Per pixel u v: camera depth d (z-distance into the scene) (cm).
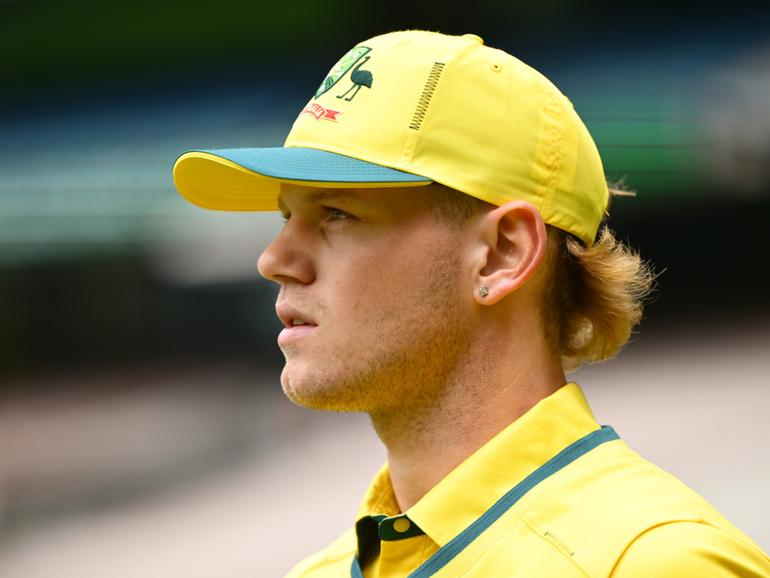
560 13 3616
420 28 3838
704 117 3531
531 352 654
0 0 4209
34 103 4347
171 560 2855
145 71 4288
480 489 617
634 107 3550
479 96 646
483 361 642
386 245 630
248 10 4069
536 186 650
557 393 644
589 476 609
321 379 634
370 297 629
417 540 631
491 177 637
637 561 555
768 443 2730
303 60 4144
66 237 4375
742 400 3062
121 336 4425
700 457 2711
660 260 3703
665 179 3569
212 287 4372
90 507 3344
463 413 640
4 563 2994
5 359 4391
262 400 3972
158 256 4394
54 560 2983
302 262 645
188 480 3472
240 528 2975
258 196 744
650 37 3572
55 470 3603
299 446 3541
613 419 3031
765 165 3534
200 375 4241
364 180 618
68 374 4359
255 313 4372
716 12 3531
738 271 3684
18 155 4359
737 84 3519
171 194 4312
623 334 725
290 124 4125
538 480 614
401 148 635
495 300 633
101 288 4409
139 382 4341
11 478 3519
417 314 630
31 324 4412
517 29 3666
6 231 4381
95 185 4334
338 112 654
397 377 634
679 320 3694
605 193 717
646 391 3228
